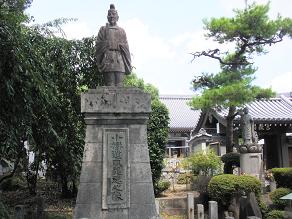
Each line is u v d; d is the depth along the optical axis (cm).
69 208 1616
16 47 996
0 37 974
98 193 905
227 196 1562
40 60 1209
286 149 2702
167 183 1886
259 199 1562
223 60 2152
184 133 4275
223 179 1567
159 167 1811
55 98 1269
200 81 2123
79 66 1529
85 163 914
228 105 1892
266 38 2038
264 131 2670
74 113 1516
